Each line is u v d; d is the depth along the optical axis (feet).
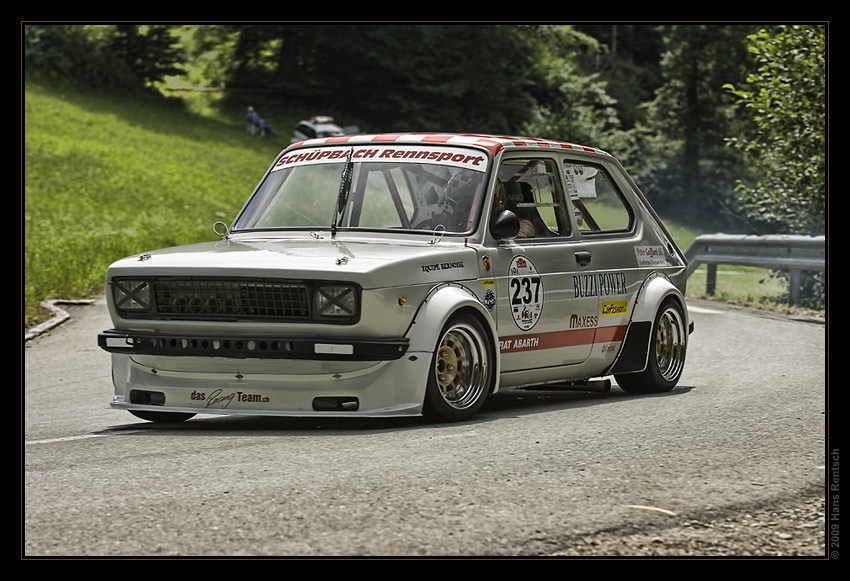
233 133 213.66
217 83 255.70
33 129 153.99
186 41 257.34
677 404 26.89
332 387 23.02
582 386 30.30
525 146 27.91
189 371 24.00
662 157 217.56
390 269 22.98
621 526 15.31
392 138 27.99
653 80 284.00
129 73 233.14
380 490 17.08
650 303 30.45
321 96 250.98
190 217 112.47
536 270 26.78
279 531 14.94
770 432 22.43
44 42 221.66
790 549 14.62
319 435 22.58
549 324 27.17
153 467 19.21
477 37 232.12
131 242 87.35
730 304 60.54
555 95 241.55
